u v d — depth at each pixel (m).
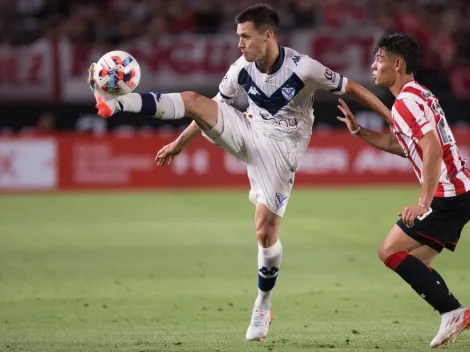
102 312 29.17
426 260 23.45
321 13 80.88
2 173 69.88
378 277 35.81
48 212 58.81
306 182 71.94
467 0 83.44
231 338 25.09
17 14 80.88
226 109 23.88
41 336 25.45
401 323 27.14
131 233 49.31
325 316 28.34
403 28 80.06
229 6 82.00
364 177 72.31
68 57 72.38
